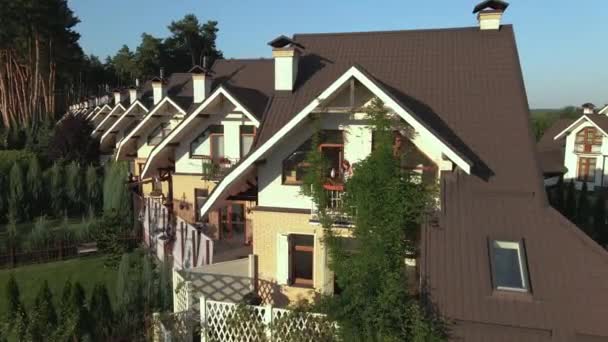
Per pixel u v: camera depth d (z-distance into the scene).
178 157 22.62
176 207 22.91
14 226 21.52
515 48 13.88
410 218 10.60
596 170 42.03
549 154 46.66
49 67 47.94
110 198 24.95
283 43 14.88
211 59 80.62
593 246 9.47
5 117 47.66
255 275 13.47
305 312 10.16
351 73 11.13
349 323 9.52
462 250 9.98
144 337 12.35
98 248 21.11
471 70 13.54
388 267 10.19
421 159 12.05
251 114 19.11
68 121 35.56
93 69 85.50
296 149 12.95
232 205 21.70
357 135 12.43
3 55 47.00
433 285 9.63
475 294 9.34
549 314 8.78
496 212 10.51
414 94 13.24
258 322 10.56
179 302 12.84
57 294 16.39
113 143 36.22
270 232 13.23
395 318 9.36
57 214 26.84
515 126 12.02
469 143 11.85
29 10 41.41
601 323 8.46
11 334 10.73
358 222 10.66
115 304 13.45
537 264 9.45
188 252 16.77
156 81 30.19
